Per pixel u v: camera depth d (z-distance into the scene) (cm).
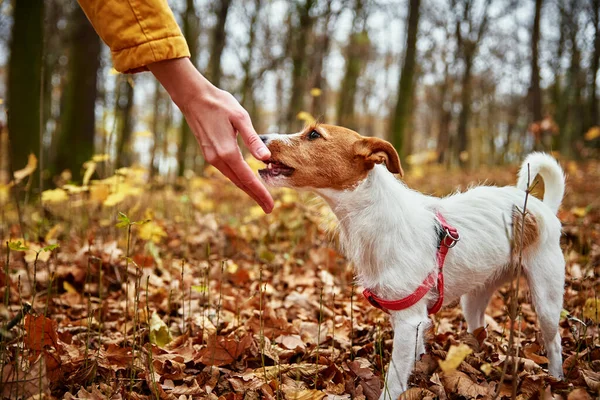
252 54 466
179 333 86
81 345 76
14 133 213
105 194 105
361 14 557
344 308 100
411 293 66
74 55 281
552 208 81
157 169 246
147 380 66
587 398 62
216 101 57
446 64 668
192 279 112
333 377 72
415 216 69
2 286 96
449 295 73
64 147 275
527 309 100
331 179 69
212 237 141
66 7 445
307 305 102
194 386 66
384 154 67
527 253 75
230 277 115
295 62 450
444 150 660
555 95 609
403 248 66
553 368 74
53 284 101
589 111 601
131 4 52
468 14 620
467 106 632
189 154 359
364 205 69
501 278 81
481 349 79
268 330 85
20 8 216
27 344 64
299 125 445
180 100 57
